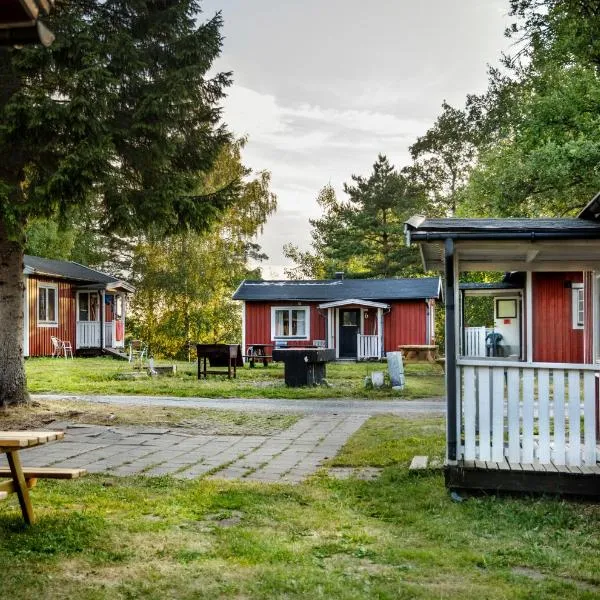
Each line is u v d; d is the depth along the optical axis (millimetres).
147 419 11586
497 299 28391
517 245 6730
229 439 9773
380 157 47344
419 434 9930
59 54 10750
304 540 4871
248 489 6402
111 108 11359
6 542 4613
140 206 11961
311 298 31641
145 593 3777
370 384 17859
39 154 11375
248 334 32281
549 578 4164
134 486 6551
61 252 41469
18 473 4961
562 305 21500
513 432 6570
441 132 46625
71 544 4602
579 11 16094
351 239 47312
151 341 41531
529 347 21359
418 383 19250
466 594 3824
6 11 3006
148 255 40688
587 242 6566
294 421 11648
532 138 20797
